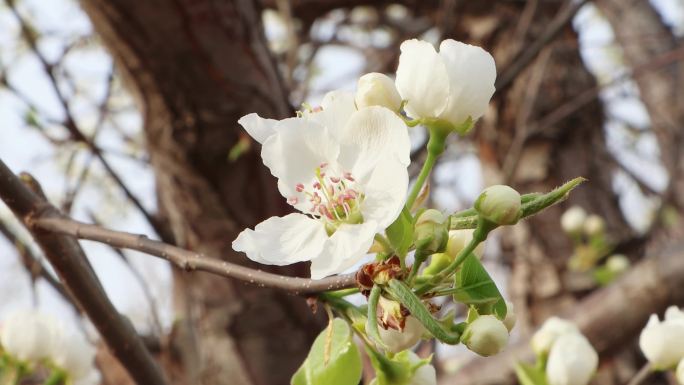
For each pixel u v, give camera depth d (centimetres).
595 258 88
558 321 49
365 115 38
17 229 67
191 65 59
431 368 39
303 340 67
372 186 38
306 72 88
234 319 66
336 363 39
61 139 66
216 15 58
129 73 60
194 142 61
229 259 65
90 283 44
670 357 46
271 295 66
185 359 69
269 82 62
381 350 39
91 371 51
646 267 66
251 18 61
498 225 37
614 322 66
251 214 64
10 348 50
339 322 39
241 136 62
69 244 43
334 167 38
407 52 39
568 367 47
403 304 36
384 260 37
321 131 38
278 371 66
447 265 39
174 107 61
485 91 39
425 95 39
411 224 37
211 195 63
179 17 57
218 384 66
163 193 66
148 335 72
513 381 65
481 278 38
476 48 39
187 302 70
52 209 43
